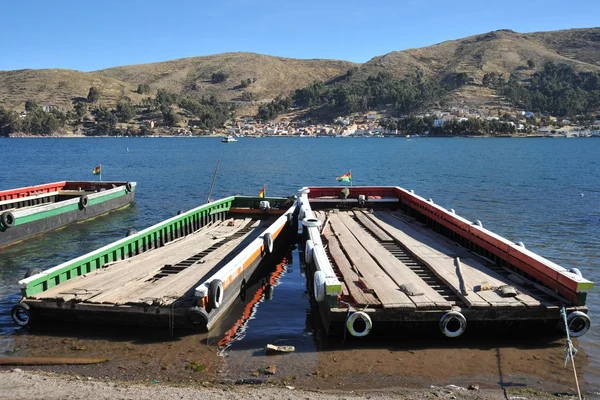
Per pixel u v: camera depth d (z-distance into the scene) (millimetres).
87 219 25703
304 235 19391
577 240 20906
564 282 10164
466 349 9789
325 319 10602
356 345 10000
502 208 30031
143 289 11570
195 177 52125
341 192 23094
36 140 185250
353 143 155625
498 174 52938
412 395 8031
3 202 23656
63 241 21188
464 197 35219
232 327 11016
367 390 8203
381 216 20422
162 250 15836
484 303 9883
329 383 8445
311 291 13820
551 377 8758
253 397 7781
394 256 13898
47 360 9250
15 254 18906
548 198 34312
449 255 13648
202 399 7688
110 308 10445
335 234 16734
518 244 13156
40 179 52312
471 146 129500
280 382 8469
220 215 22312
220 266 14016
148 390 7996
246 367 9070
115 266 13602
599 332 10727
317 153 98750
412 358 9406
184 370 8945
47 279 11375
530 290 10898
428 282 11578
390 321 9883
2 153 100312
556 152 98875
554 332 10312
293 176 53188
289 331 10867
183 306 10594
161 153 100125
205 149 118062
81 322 10898
